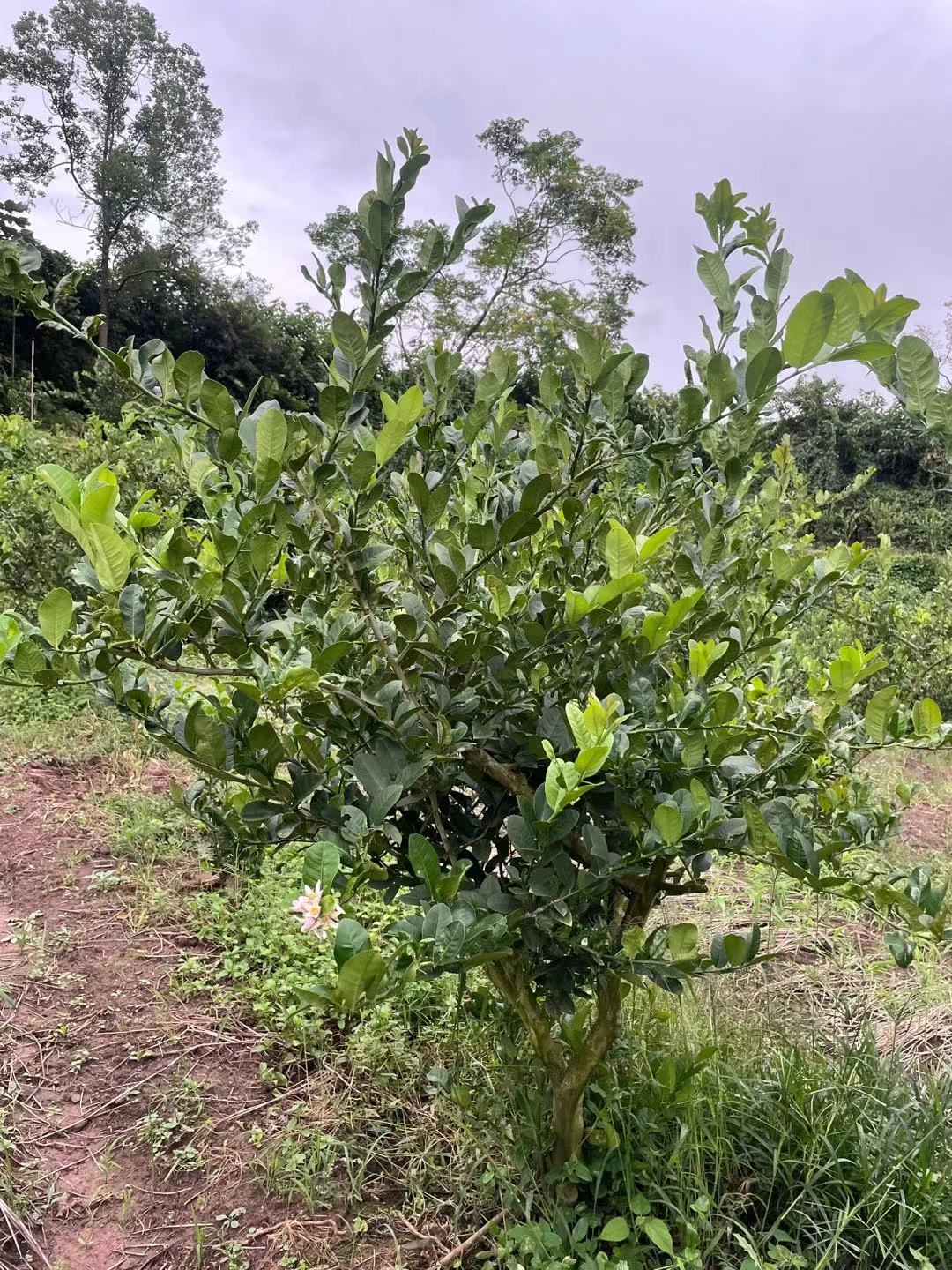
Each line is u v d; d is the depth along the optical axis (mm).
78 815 4219
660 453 1608
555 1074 1983
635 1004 2521
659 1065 2219
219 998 2910
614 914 1952
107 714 5445
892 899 1466
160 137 27875
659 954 1688
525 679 1753
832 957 3338
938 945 3289
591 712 1269
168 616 1393
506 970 1890
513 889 1643
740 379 1404
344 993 1011
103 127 27797
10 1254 1992
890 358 1244
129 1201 2139
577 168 20266
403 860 1779
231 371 28297
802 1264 1816
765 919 3605
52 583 5090
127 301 27344
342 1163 2244
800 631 6129
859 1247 1876
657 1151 2051
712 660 1590
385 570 2193
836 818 1792
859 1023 2883
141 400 1899
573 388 2223
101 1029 2781
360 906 3268
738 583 2072
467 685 1725
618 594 1481
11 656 1327
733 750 1542
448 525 2092
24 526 5145
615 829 1755
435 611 1641
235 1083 2557
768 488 2615
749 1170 2092
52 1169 2232
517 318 19453
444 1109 2316
